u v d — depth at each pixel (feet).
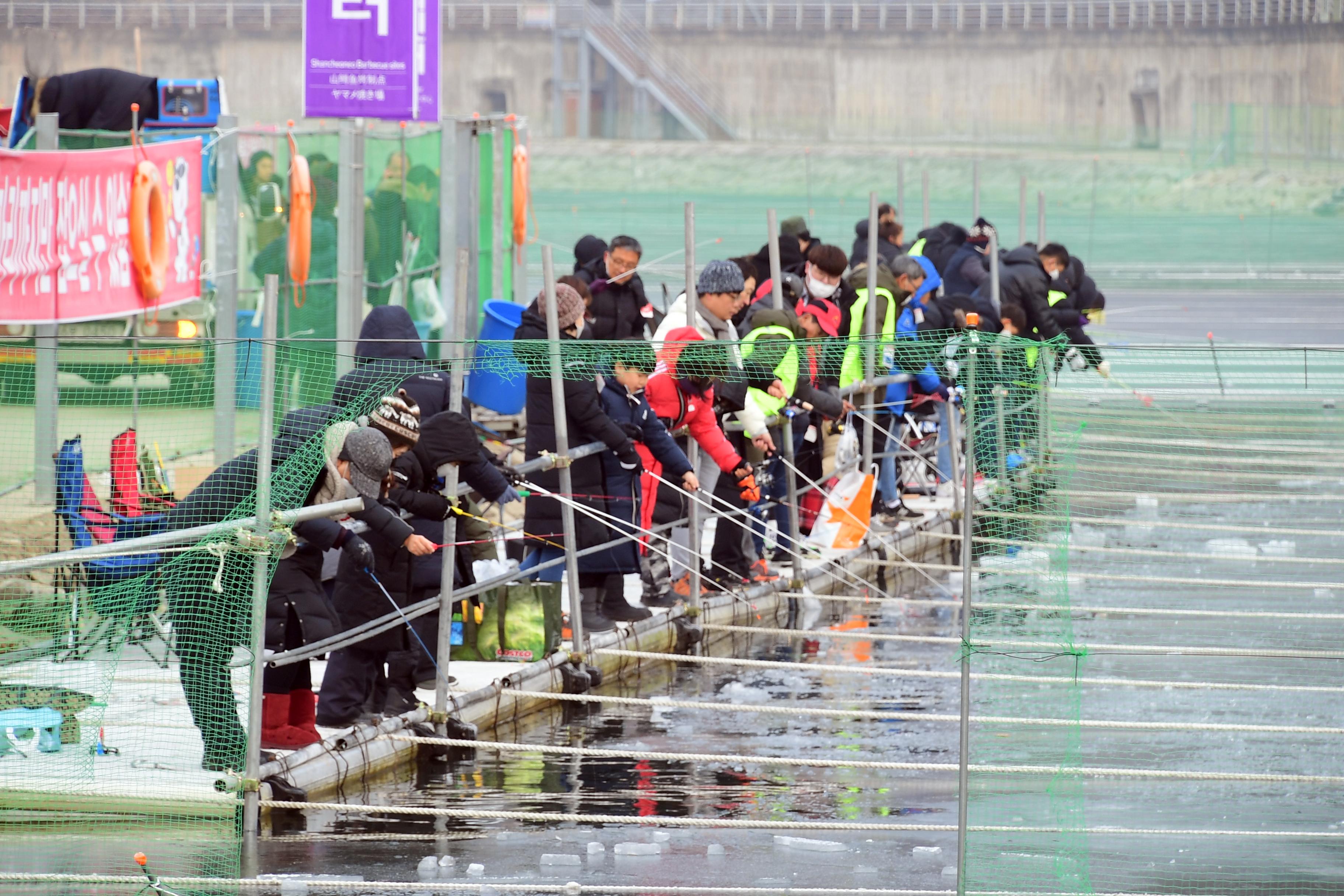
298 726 64.23
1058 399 139.13
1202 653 75.72
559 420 76.59
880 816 59.93
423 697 71.10
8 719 58.34
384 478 60.90
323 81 124.26
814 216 466.29
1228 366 181.68
